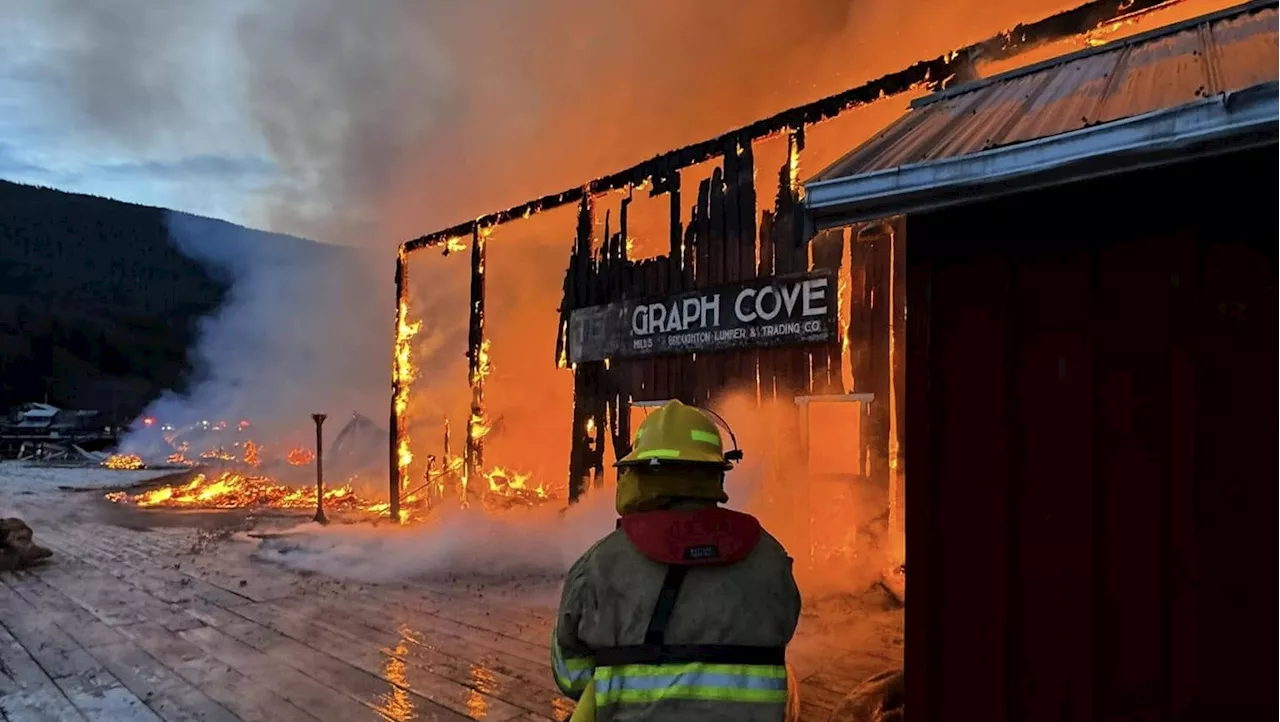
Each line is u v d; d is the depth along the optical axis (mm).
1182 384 1843
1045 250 2062
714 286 7223
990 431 2125
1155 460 1874
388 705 3924
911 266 2297
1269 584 1716
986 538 2119
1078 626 1963
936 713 2178
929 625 2205
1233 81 1680
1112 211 1962
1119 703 1894
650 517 1659
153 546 9148
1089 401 1974
